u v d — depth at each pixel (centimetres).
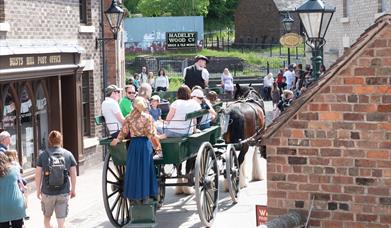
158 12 8119
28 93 1720
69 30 1900
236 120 1540
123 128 1197
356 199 699
